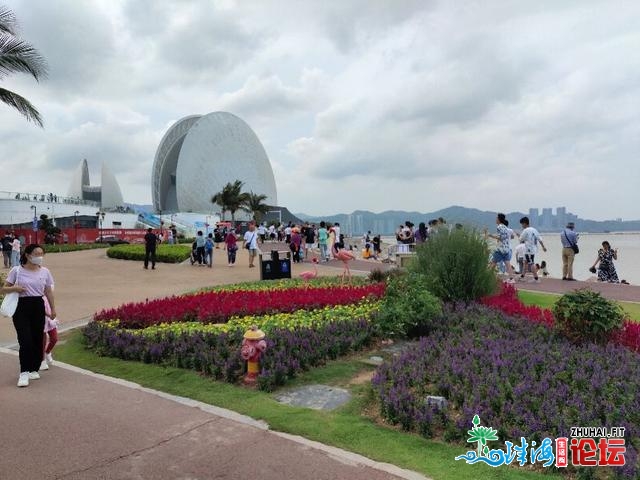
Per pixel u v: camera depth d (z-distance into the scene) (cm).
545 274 1600
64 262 2211
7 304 546
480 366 519
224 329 750
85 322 917
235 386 523
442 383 467
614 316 612
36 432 412
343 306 918
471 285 894
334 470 344
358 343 649
